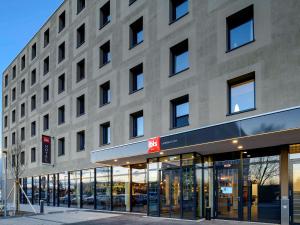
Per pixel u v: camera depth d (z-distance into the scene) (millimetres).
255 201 15133
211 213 16781
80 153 27359
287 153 14164
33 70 39250
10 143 45125
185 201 17047
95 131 25344
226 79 15406
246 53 14688
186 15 17953
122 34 23078
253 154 15523
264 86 13773
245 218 15414
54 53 33719
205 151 16562
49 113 33719
